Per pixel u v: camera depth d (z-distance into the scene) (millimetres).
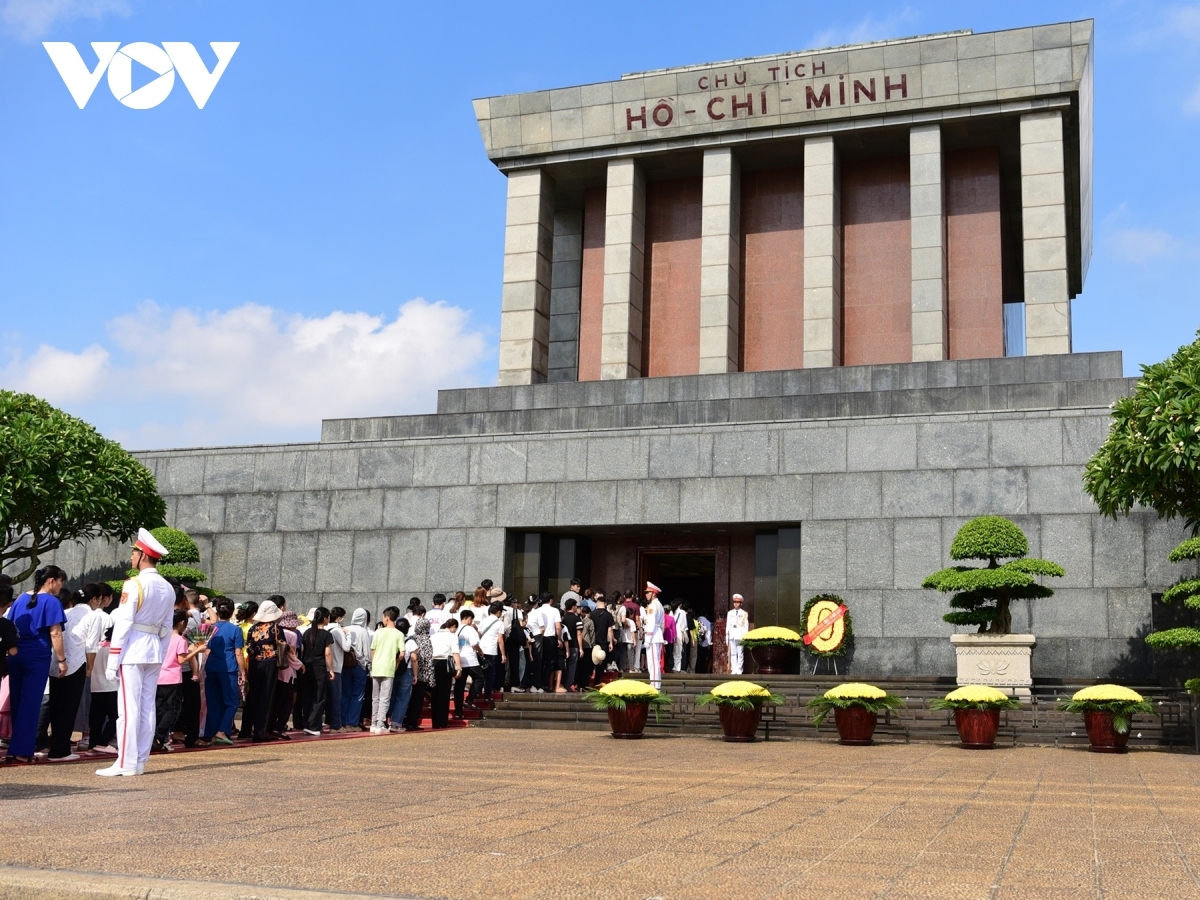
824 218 29438
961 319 29547
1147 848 6805
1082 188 31766
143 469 24453
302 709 15945
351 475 26453
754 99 29906
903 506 22406
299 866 5832
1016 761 13086
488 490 25312
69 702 11648
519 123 32031
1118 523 21047
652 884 5543
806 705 17328
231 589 26797
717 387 27453
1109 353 24703
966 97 28453
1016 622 21203
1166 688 19109
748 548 25016
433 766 11516
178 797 8672
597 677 21562
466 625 18219
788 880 5715
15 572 28859
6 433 21672
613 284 31062
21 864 5855
